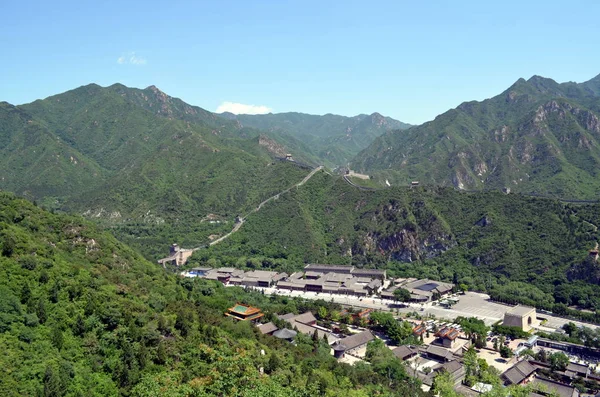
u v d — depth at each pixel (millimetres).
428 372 165875
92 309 118938
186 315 138375
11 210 150625
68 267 133125
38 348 102375
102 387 100688
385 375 156500
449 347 194000
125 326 119062
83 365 104688
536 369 171250
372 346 180500
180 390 100062
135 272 162750
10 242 125625
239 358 116812
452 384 149625
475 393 151875
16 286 115000
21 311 108562
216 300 187750
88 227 170750
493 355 190250
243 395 103062
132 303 129500
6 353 97125
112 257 161750
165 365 112500
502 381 160625
